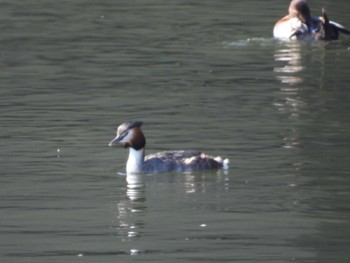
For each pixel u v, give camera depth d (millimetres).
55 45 30719
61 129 20719
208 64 27906
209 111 22328
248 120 21484
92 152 19125
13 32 32906
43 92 24312
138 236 14797
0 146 19438
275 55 29344
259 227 15156
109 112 22219
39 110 22375
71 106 22797
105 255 14047
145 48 30203
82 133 20438
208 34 32469
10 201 16344
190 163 17953
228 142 19719
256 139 19922
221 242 14531
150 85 25188
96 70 27031
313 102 23266
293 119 21562
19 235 14852
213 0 39969
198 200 16391
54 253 14133
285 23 31953
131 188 17016
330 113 22141
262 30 33156
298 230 15016
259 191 16797
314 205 16109
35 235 14852
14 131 20562
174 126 20938
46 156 18812
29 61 28297
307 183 17188
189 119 21547
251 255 14039
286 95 24047
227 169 18062
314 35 31594
